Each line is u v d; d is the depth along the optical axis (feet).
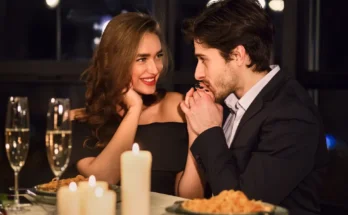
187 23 7.23
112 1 13.33
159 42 8.59
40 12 13.25
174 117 9.27
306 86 12.41
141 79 8.56
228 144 7.30
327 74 12.41
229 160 6.72
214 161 6.68
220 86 7.13
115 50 8.55
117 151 8.36
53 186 6.33
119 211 5.99
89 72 9.05
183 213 5.06
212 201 5.16
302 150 6.56
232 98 7.46
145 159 4.51
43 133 13.12
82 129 9.14
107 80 8.70
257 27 6.98
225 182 6.54
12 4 13.16
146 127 9.12
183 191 7.95
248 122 6.86
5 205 6.13
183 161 9.06
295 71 12.33
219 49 7.02
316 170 6.95
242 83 7.12
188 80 12.50
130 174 4.51
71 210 4.76
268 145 6.58
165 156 9.02
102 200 4.30
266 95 6.93
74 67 12.94
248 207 5.01
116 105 8.88
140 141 9.05
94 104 8.98
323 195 9.76
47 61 13.00
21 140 6.06
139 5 12.84
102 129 8.99
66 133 5.89
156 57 8.63
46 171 10.46
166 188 8.95
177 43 12.52
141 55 8.46
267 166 6.47
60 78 12.97
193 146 6.88
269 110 6.77
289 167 6.49
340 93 12.34
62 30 13.32
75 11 13.35
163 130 9.10
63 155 5.89
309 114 6.70
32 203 6.41
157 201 6.51
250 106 6.93
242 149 6.82
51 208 6.05
